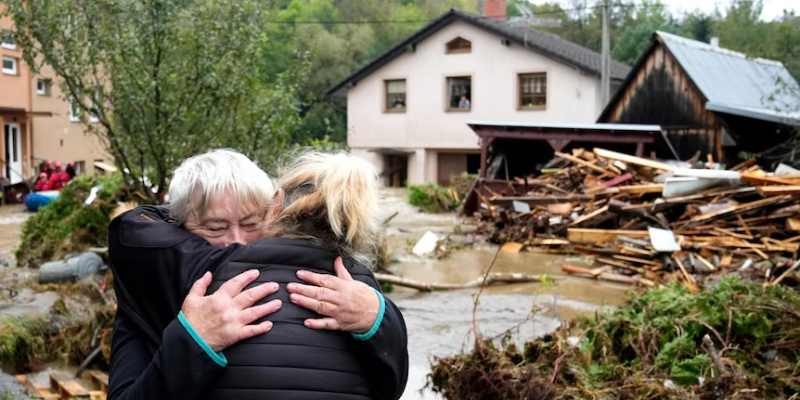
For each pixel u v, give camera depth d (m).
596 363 5.87
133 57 10.01
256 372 1.97
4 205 24.89
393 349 2.15
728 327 5.90
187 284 2.12
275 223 2.27
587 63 33.19
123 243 2.28
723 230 12.77
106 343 6.88
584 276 12.02
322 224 2.24
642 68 23.30
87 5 9.99
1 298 9.56
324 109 39.09
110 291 9.29
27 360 7.16
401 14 57.50
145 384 1.97
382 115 37.16
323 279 2.10
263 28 10.88
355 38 53.22
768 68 25.95
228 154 2.50
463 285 11.00
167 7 10.10
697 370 5.52
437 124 35.88
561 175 17.75
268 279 2.09
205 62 10.23
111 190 12.40
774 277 10.89
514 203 15.91
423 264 13.26
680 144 22.64
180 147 10.30
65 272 10.48
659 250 11.89
